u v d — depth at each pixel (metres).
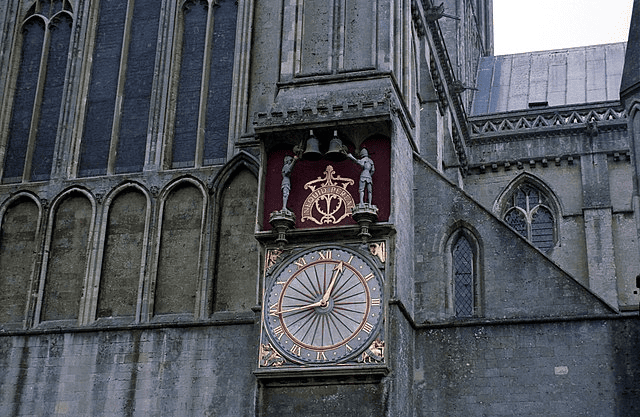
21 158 40.44
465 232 35.81
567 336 33.25
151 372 34.84
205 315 35.62
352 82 35.97
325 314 32.59
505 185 53.31
